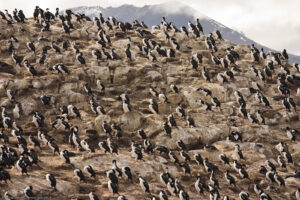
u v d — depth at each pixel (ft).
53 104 162.50
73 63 182.50
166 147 143.95
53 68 173.99
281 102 180.65
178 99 171.32
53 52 187.32
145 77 179.73
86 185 122.62
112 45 200.44
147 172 132.67
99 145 139.03
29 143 141.49
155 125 153.28
